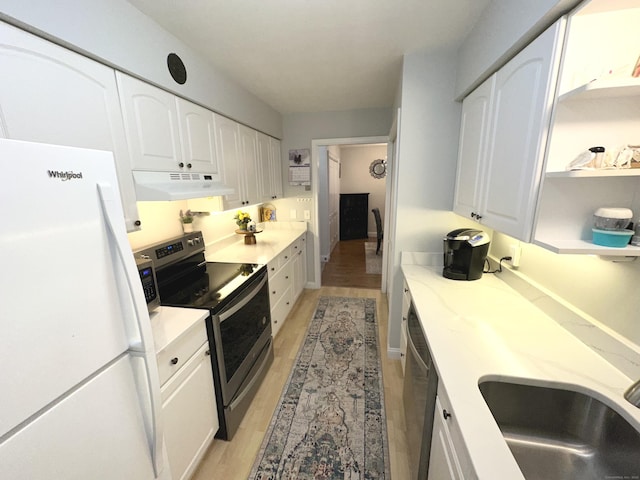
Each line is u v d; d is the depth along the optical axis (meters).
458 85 1.79
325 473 1.46
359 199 7.40
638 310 0.89
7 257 0.54
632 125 0.87
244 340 1.83
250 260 2.33
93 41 1.10
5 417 0.56
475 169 1.56
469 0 1.30
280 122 3.38
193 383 1.36
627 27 0.82
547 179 0.95
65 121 1.04
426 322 1.28
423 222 2.10
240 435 1.68
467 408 0.81
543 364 0.99
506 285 1.71
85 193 0.69
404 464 1.50
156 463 0.93
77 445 0.70
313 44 1.71
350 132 3.30
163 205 1.96
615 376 0.92
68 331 0.66
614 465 0.82
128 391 0.84
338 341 2.66
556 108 0.90
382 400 1.94
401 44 1.74
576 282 1.16
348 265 5.11
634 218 0.91
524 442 0.94
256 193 2.76
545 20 0.91
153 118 1.45
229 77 2.18
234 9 1.34
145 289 1.32
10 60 0.87
